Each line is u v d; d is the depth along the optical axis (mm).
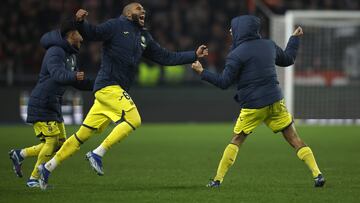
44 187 27109
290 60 28281
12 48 82812
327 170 35094
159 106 74875
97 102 26875
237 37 27453
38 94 27953
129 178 31797
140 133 61281
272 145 50469
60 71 26281
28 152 29531
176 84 78500
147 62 79125
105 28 26375
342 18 73625
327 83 77938
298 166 37000
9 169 35062
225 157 27938
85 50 83562
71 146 26875
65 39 27234
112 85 26656
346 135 60281
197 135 59219
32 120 28109
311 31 77688
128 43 26734
